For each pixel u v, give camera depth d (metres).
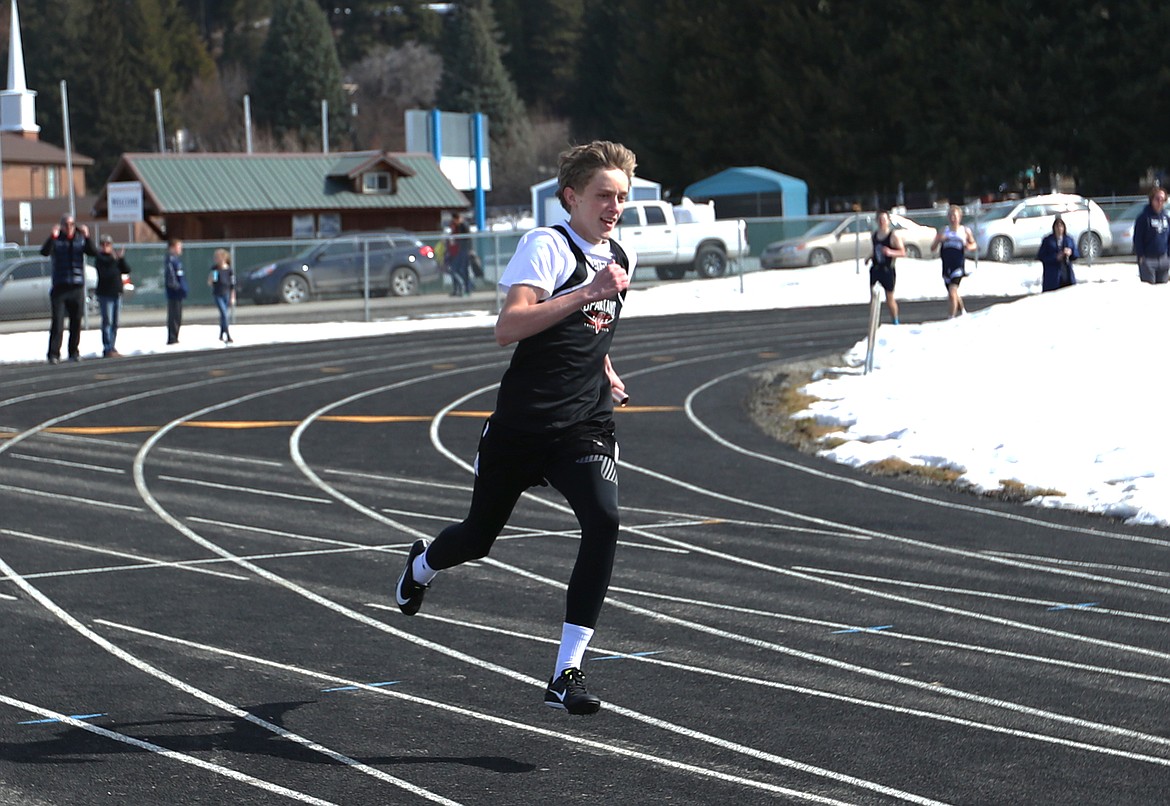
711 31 93.19
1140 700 8.79
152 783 7.44
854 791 7.23
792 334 38.44
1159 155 80.50
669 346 36.19
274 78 155.88
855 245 58.53
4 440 21.67
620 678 9.34
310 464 19.08
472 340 39.34
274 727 8.36
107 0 152.12
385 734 8.21
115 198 61.62
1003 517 15.02
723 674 9.42
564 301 7.40
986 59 82.31
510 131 150.62
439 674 9.46
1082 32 81.00
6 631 10.68
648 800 7.12
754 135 93.62
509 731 8.25
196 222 72.62
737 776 7.46
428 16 182.50
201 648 10.16
